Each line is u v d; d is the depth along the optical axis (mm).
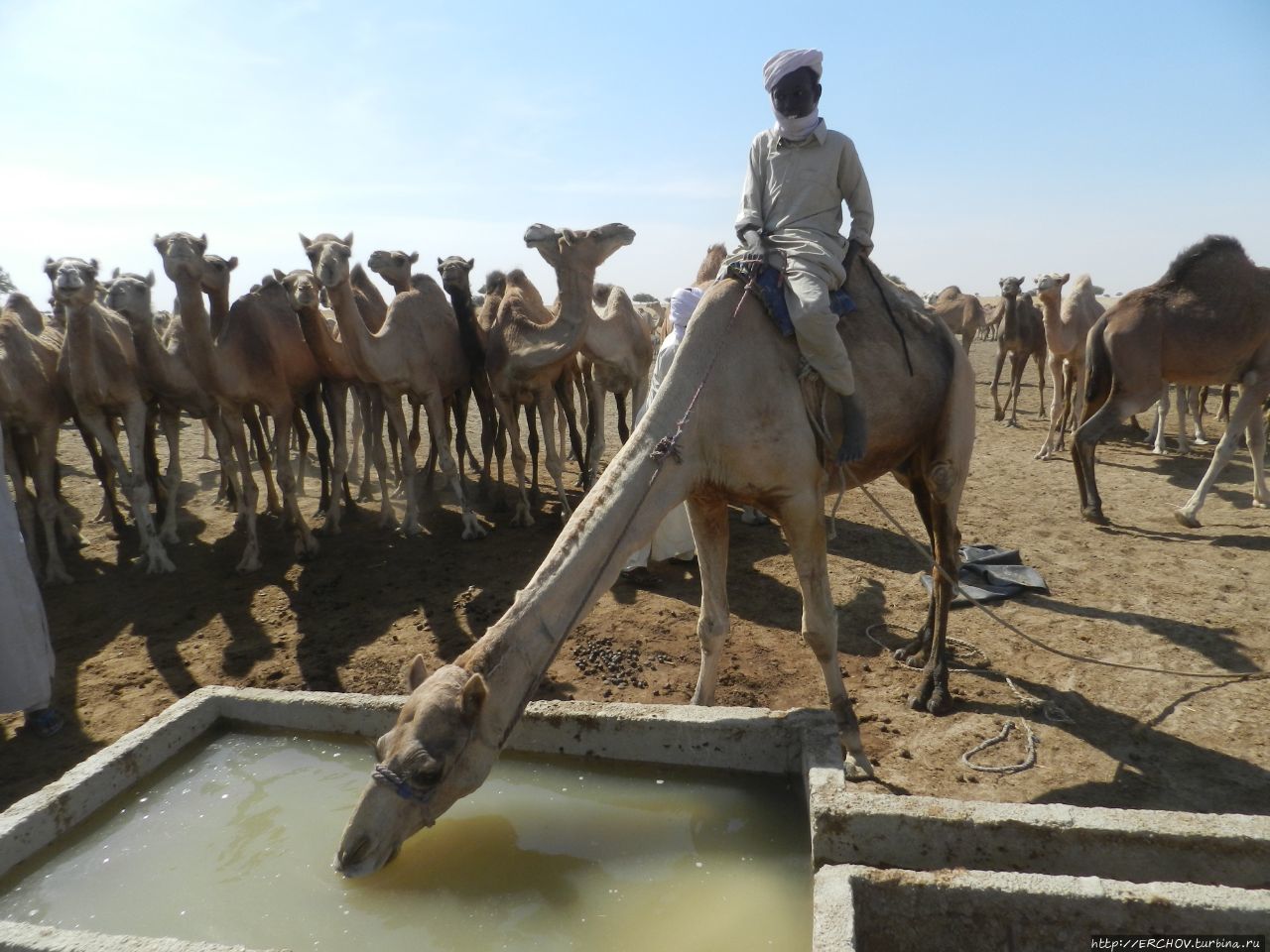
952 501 5066
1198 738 4746
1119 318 8711
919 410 4738
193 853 3707
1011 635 6195
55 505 8508
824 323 4027
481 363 10023
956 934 2922
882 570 7641
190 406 9297
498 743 3391
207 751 4508
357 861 3232
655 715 4164
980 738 4793
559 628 3557
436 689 3346
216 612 7461
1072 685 5398
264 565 8625
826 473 4344
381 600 7512
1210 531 8508
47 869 3633
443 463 9086
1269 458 11844
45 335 10703
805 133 4363
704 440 4020
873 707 5195
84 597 8008
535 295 10211
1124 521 8992
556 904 3316
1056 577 7324
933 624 5719
